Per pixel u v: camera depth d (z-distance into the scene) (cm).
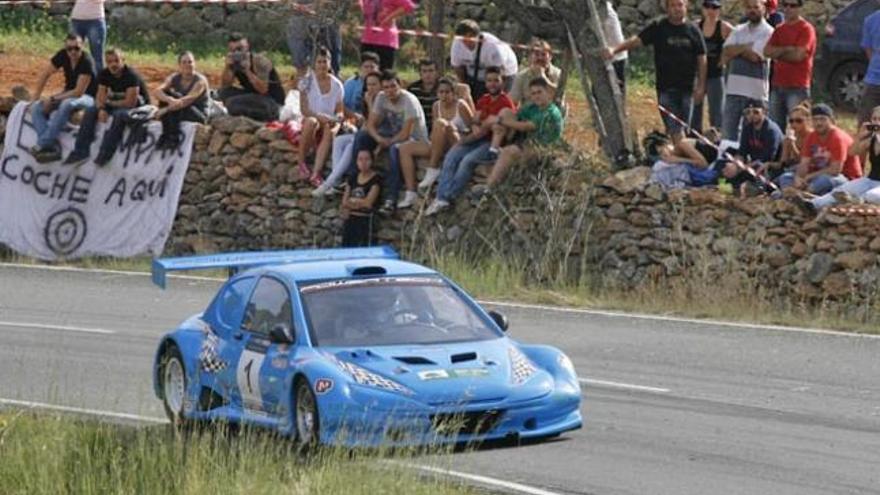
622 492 3403
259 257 4381
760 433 3994
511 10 7175
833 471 3566
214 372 4125
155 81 9469
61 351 5459
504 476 3534
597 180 6831
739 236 6356
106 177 8094
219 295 4303
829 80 8819
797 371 4838
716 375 4812
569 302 6366
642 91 9262
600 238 6762
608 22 7169
